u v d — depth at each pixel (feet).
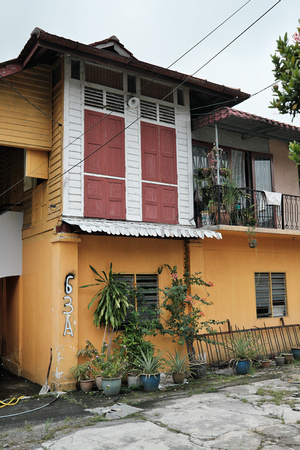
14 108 29.50
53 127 30.58
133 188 31.45
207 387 27.55
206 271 35.32
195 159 37.01
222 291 36.09
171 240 33.83
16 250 35.47
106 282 29.30
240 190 36.42
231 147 39.60
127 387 27.71
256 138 41.47
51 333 28.76
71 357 27.71
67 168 28.78
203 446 17.33
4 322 38.93
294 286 41.91
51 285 29.43
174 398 25.11
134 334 29.19
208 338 32.50
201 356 33.30
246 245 38.60
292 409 22.06
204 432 18.95
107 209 30.07
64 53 28.35
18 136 29.43
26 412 23.16
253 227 34.88
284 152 43.52
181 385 28.30
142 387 27.84
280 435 18.24
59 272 28.04
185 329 30.14
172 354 32.24
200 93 35.55
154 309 31.60
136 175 31.71
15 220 35.70
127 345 28.84
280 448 16.81
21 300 35.04
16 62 29.22
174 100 34.47
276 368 33.50
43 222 31.24
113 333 29.84
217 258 36.24
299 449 16.66
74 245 28.84
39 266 31.78
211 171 35.12
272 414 21.26
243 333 36.50
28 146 29.71
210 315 34.88
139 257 31.99
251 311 37.86
